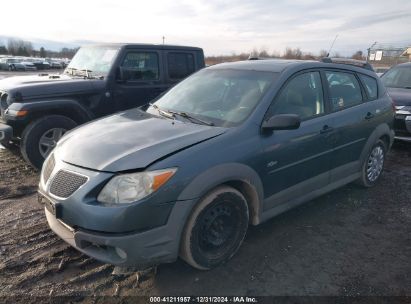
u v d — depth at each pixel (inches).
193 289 112.8
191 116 139.8
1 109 216.1
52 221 118.6
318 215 163.5
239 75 153.6
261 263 126.3
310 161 147.9
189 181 107.0
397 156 260.8
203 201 111.8
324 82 160.4
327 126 153.3
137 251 102.3
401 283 117.7
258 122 129.3
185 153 109.7
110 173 104.5
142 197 101.3
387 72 337.7
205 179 110.0
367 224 156.4
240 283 116.0
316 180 155.1
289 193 143.2
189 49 281.9
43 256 129.5
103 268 123.0
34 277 117.9
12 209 165.6
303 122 144.7
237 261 127.0
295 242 140.3
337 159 164.1
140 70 253.6
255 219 132.3
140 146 113.3
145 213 101.3
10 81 233.9
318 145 149.4
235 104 138.2
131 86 248.1
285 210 143.2
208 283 115.6
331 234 147.2
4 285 113.8
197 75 171.6
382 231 150.9
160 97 169.9
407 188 197.6
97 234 101.9
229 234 123.6
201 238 115.3
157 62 262.7
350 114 167.2
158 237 104.2
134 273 119.7
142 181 102.2
